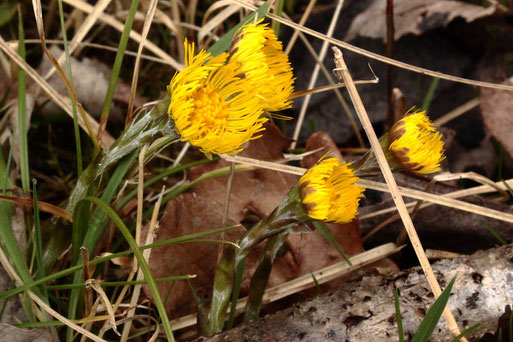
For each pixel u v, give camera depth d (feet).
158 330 1.81
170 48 2.31
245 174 1.97
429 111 2.33
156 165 2.17
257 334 1.74
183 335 1.87
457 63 2.37
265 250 1.77
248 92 1.68
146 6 2.16
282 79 1.71
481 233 1.97
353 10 2.52
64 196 2.11
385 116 2.32
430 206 1.98
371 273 1.79
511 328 1.73
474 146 2.24
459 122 2.27
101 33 2.40
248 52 1.68
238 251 1.75
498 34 2.37
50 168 2.16
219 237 1.91
